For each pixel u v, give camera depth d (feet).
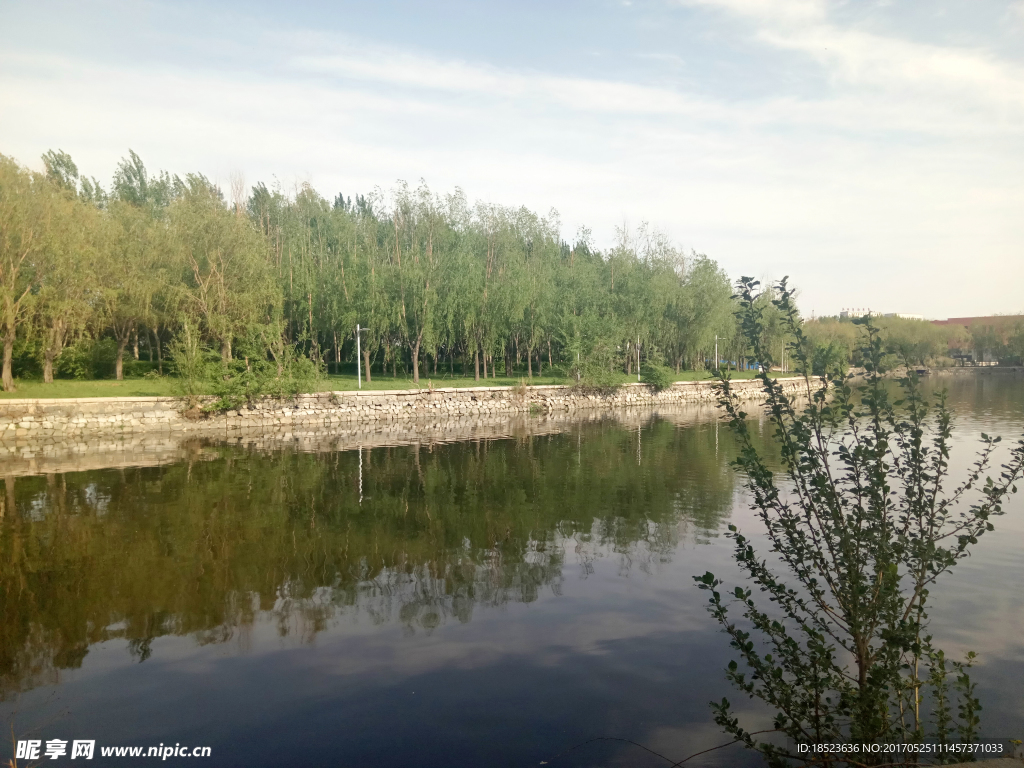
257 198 168.86
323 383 137.90
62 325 112.57
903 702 23.36
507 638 30.94
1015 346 316.40
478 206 175.63
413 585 38.34
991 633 30.07
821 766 18.22
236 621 33.24
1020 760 16.81
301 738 22.94
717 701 25.14
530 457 87.51
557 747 22.16
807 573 18.97
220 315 123.95
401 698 25.57
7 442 100.48
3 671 28.14
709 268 202.80
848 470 18.71
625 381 182.60
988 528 17.93
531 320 170.60
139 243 131.34
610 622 32.71
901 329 279.08
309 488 67.05
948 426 18.40
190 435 111.24
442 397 147.43
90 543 47.21
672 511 56.34
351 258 150.61
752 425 126.21
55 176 133.90
